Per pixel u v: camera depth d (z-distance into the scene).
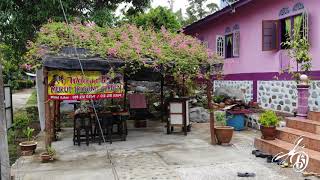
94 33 9.01
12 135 10.92
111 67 8.11
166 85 13.67
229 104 12.39
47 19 11.56
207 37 17.52
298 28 10.86
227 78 15.30
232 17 14.82
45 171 7.01
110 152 8.55
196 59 8.88
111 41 8.82
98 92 8.41
